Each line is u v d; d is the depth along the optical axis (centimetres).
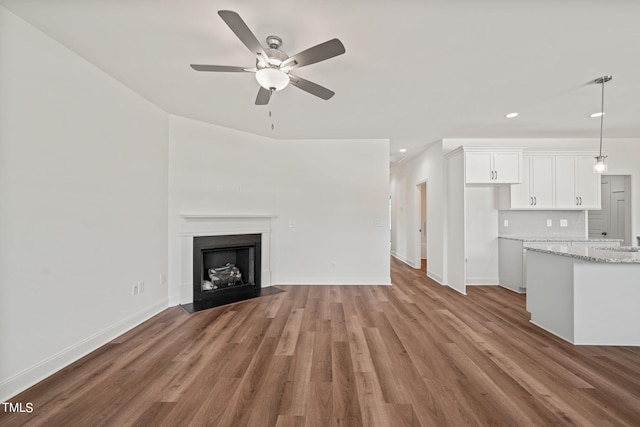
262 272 476
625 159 495
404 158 684
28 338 204
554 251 288
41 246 214
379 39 221
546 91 313
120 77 282
